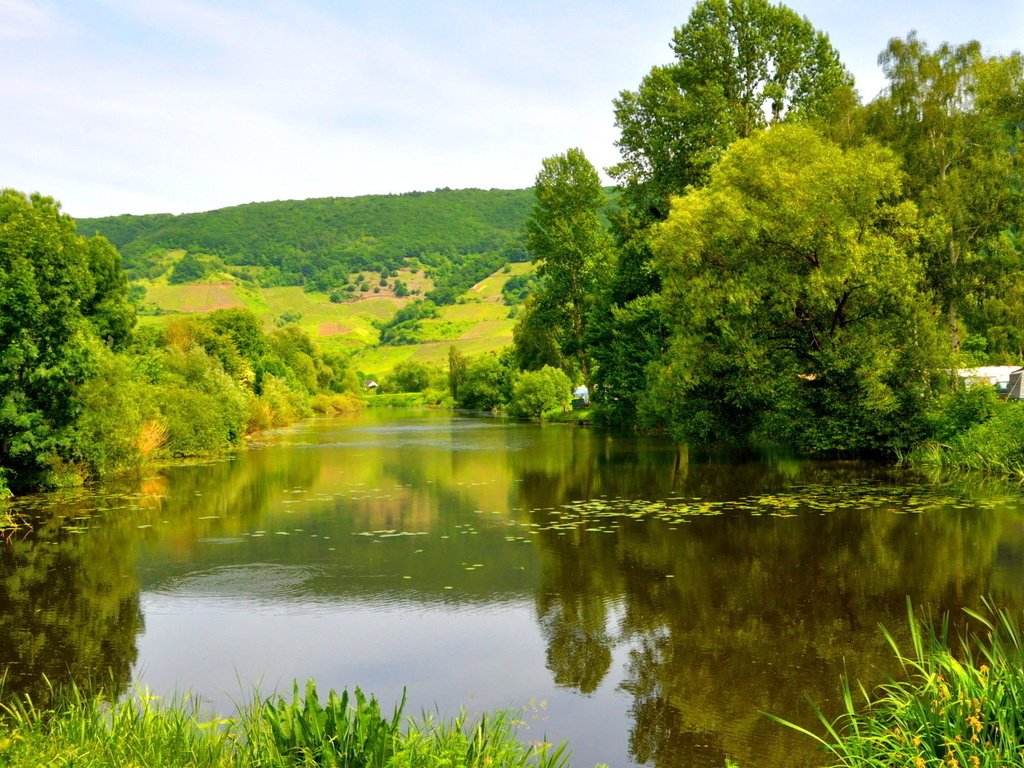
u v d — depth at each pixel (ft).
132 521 55.72
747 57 127.85
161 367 132.98
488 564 42.29
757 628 31.45
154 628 32.58
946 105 105.09
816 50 129.18
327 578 39.96
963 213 99.09
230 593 37.55
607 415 166.40
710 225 86.12
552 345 229.25
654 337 129.29
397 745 17.06
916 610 32.99
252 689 26.18
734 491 63.93
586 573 40.04
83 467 75.25
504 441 127.54
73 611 34.88
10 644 30.71
